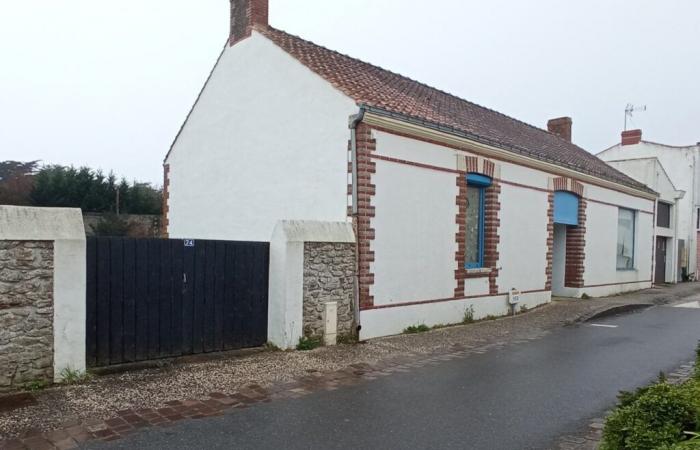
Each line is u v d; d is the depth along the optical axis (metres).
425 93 14.39
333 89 9.63
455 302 11.26
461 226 11.31
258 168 11.44
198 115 13.62
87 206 25.34
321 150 9.84
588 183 16.97
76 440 4.48
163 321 7.20
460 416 5.43
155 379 6.36
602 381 6.90
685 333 10.76
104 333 6.61
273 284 8.32
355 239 9.09
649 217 21.98
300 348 8.24
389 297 9.66
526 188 13.67
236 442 4.57
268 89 11.22
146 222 24.06
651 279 22.38
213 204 12.91
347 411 5.48
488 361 7.94
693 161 27.41
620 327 11.53
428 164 10.43
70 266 6.05
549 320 12.19
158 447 4.40
